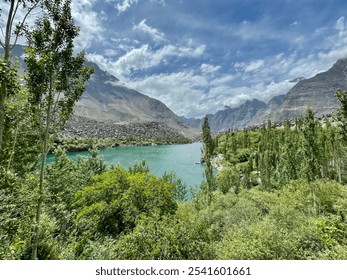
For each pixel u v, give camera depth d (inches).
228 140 4441.4
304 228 527.8
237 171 2529.5
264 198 945.5
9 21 316.2
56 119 387.2
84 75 397.4
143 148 7770.7
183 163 4266.7
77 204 856.3
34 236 349.1
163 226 492.1
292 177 1434.5
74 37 379.6
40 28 359.6
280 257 406.6
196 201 1400.1
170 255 437.1
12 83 306.2
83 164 1188.5
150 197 813.2
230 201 1106.7
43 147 368.8
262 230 484.7
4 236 299.0
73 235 681.0
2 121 305.9
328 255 411.2
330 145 1425.9
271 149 2488.9
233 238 513.7
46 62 358.6
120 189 828.6
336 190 859.4
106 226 741.3
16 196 336.8
